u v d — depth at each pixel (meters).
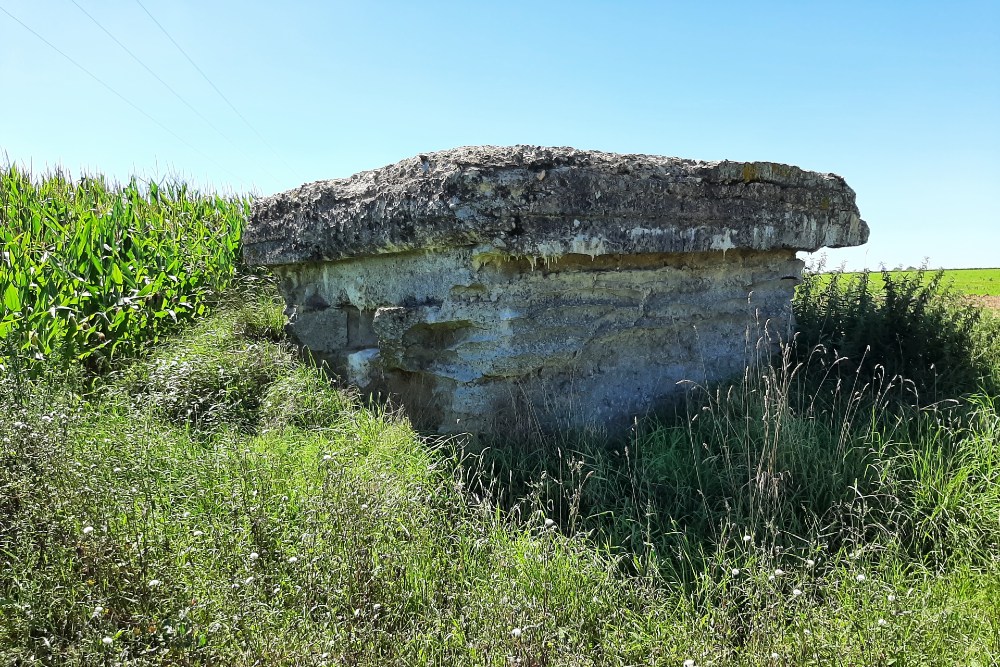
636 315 4.62
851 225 5.54
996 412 4.68
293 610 2.64
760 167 4.78
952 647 2.62
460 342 4.20
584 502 3.68
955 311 5.88
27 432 3.36
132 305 5.81
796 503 3.56
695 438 4.25
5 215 8.01
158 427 4.28
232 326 5.95
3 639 2.40
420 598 2.83
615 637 2.66
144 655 2.33
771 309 5.50
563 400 4.39
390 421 4.44
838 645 2.55
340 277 5.07
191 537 3.03
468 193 3.76
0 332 5.03
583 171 3.98
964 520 3.42
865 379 5.20
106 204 9.01
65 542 2.78
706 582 2.96
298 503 3.43
